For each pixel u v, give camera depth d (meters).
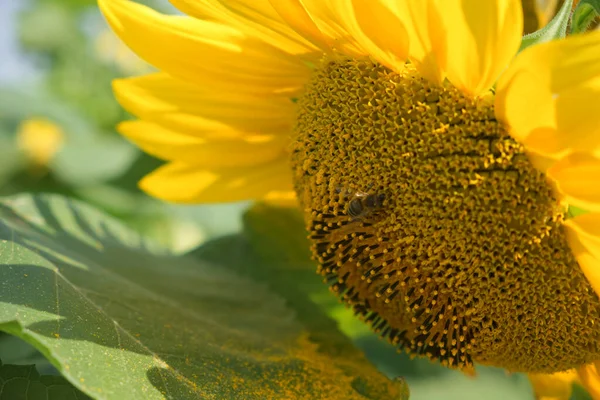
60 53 1.26
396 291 0.56
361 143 0.55
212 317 0.60
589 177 0.51
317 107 0.57
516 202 0.53
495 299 0.54
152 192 0.66
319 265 0.58
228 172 0.64
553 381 0.61
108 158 0.90
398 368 0.77
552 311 0.53
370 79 0.56
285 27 0.57
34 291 0.51
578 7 0.54
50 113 0.94
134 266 0.62
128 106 0.63
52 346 0.49
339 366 0.57
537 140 0.52
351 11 0.54
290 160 0.59
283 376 0.55
